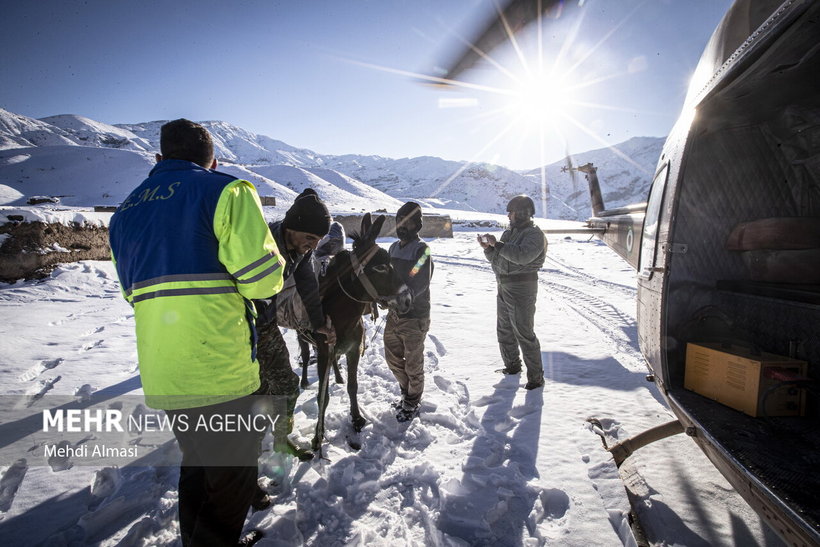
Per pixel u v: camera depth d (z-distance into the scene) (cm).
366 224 313
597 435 321
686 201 279
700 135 276
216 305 171
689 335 279
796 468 175
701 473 278
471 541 227
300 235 251
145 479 275
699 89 246
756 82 231
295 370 476
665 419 347
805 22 171
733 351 238
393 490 269
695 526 233
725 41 222
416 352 350
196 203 167
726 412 225
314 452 304
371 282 303
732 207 280
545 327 636
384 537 232
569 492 258
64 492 261
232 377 179
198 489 200
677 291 282
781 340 250
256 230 173
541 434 326
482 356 512
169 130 187
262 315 273
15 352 502
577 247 1794
